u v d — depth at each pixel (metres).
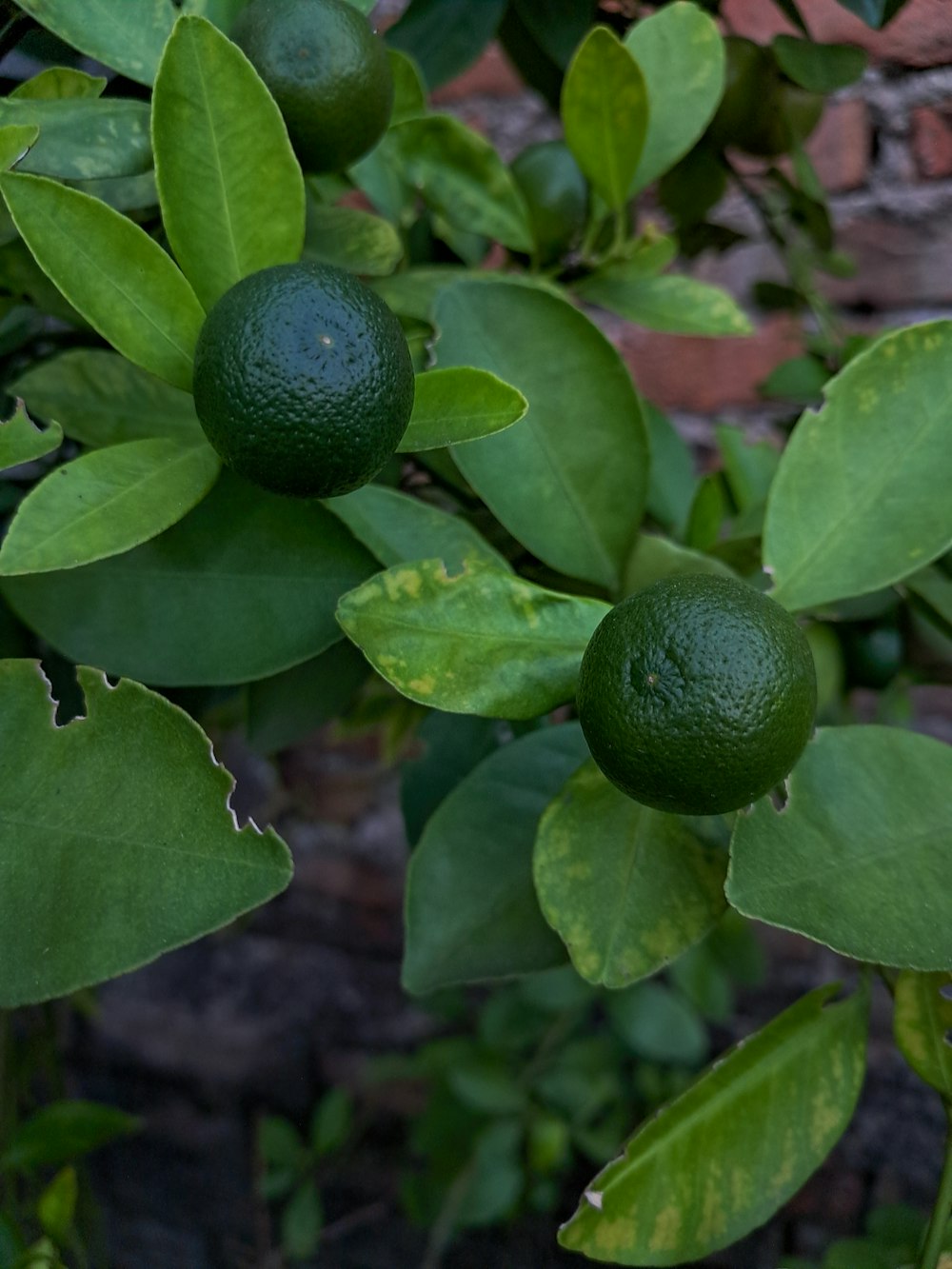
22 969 0.17
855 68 0.30
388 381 0.17
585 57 0.24
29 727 0.18
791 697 0.16
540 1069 0.53
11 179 0.17
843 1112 0.21
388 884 0.58
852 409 0.22
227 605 0.22
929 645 0.31
